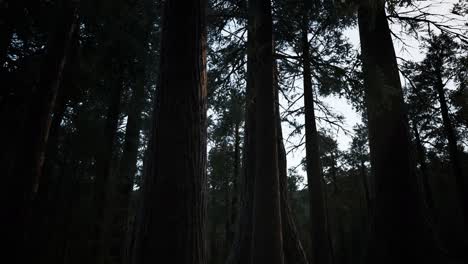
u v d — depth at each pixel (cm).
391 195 707
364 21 865
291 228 879
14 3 974
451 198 2772
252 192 895
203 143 382
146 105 1364
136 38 1074
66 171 1277
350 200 3412
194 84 387
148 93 1335
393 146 740
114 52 1076
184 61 388
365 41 848
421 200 702
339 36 1000
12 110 1033
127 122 1445
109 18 917
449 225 2556
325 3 865
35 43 1120
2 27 1014
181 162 349
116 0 871
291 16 895
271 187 577
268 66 662
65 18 827
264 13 700
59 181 1255
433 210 2125
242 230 877
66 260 1096
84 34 1102
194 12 418
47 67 776
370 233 727
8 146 1009
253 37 698
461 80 1366
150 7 955
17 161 695
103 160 1213
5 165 973
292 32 908
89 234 1136
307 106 1123
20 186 674
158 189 338
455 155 1816
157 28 1100
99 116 1406
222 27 895
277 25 885
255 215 569
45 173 1039
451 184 2783
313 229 1043
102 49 1067
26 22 1033
